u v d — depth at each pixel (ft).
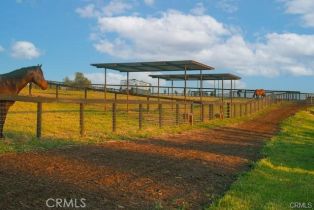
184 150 50.31
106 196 26.08
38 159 34.99
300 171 42.80
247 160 47.16
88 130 59.16
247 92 190.29
